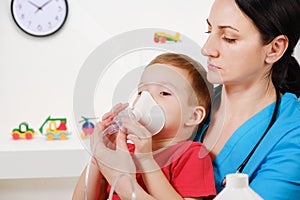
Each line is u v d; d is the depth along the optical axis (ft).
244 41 3.62
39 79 9.73
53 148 8.42
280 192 3.45
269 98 3.94
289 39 3.73
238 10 3.59
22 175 8.33
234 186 2.52
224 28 3.64
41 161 8.32
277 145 3.63
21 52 9.68
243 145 3.83
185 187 3.55
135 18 9.77
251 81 3.84
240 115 3.95
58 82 9.76
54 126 9.09
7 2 9.59
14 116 9.73
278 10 3.60
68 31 9.70
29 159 8.30
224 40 3.69
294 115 3.80
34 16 9.58
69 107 9.80
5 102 9.70
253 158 3.71
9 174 8.32
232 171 3.82
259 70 3.78
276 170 3.53
